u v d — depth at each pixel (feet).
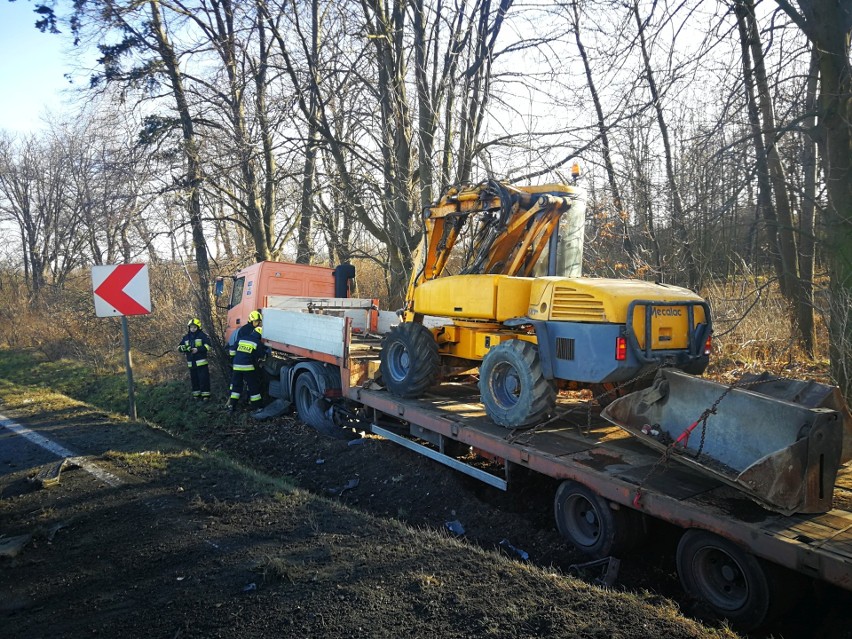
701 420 14.62
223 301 46.70
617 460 16.62
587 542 16.15
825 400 14.99
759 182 32.04
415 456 24.53
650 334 17.06
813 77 26.43
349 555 14.75
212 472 21.89
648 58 29.78
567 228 22.27
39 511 18.47
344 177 43.16
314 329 29.86
